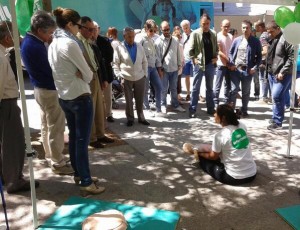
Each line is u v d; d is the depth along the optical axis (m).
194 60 6.47
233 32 8.67
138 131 5.85
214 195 3.67
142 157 4.72
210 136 5.57
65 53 3.18
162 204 3.49
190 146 4.60
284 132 5.75
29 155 2.97
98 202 3.51
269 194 3.67
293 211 3.31
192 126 6.12
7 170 3.62
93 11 11.27
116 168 4.36
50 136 4.04
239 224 3.15
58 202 3.54
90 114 3.40
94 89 4.87
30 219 3.26
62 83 3.29
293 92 4.43
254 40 6.41
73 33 3.36
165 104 7.05
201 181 3.99
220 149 3.88
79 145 3.46
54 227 3.10
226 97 7.13
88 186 3.62
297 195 3.64
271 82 6.18
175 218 3.22
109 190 3.78
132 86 6.03
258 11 14.95
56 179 4.04
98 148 5.05
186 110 7.21
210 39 6.44
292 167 4.35
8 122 3.51
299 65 5.93
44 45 3.76
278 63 5.66
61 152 4.14
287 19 4.56
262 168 4.31
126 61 5.82
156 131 5.85
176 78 7.04
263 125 6.16
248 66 6.44
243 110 6.73
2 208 3.44
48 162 4.50
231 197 3.62
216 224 3.15
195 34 6.39
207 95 6.79
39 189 3.80
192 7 12.91
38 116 6.78
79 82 3.28
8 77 3.41
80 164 3.54
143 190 3.79
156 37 7.32
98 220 2.92
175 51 6.84
